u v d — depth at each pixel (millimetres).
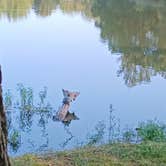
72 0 58094
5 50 24188
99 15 42656
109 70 20219
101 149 8797
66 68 20312
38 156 8523
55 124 13680
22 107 14445
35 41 27250
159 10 42562
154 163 8133
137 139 11188
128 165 8047
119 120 14039
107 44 27156
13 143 12055
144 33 32500
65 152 8695
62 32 31656
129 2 49531
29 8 50219
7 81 17859
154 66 21609
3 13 44906
